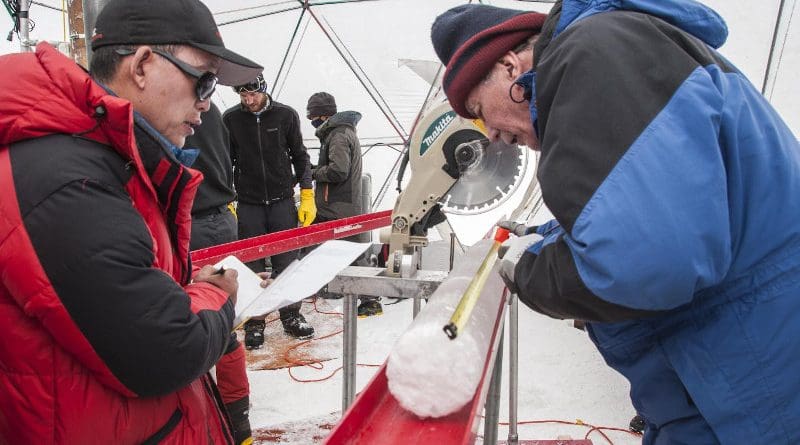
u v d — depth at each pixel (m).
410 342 1.02
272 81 7.55
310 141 7.66
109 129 1.10
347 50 7.16
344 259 1.74
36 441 1.11
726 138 0.90
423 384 1.00
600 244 0.82
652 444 1.25
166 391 1.16
